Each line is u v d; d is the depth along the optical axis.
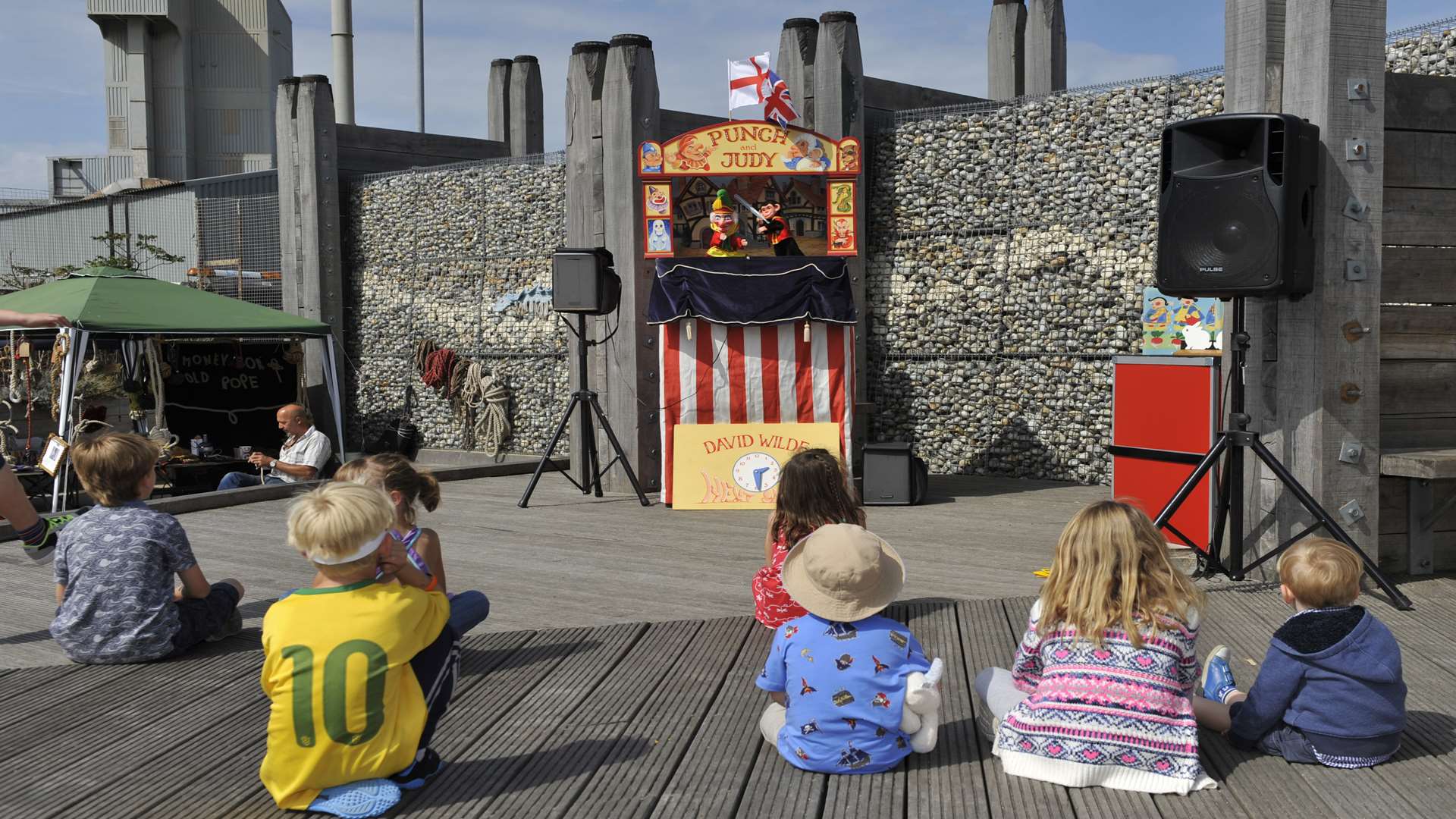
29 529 5.09
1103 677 3.22
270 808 3.17
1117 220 10.98
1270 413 6.03
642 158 9.22
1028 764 3.29
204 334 11.98
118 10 34.66
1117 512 3.27
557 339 14.44
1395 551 6.07
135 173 35.81
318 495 3.12
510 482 10.80
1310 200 5.47
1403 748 3.54
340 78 23.81
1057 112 11.38
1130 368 7.14
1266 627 4.97
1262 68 5.86
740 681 4.32
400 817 3.09
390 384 16.28
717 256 9.31
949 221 12.14
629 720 3.89
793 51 10.66
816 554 3.27
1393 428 6.16
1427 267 6.12
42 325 5.27
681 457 9.08
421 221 15.79
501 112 18.47
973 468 12.02
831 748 3.32
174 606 4.68
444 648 3.36
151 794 3.28
